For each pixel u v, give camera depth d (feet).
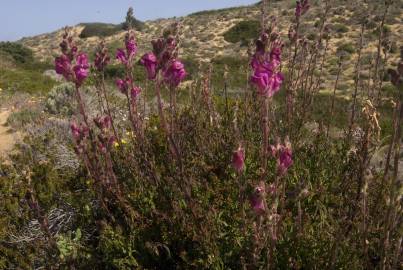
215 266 9.66
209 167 13.16
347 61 80.64
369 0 54.70
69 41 11.37
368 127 8.31
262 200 7.43
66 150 19.30
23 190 14.30
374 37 57.88
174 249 10.97
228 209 11.29
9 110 34.81
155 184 12.52
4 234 12.85
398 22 92.68
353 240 9.39
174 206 10.95
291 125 13.50
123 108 24.44
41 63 105.29
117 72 56.95
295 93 14.05
